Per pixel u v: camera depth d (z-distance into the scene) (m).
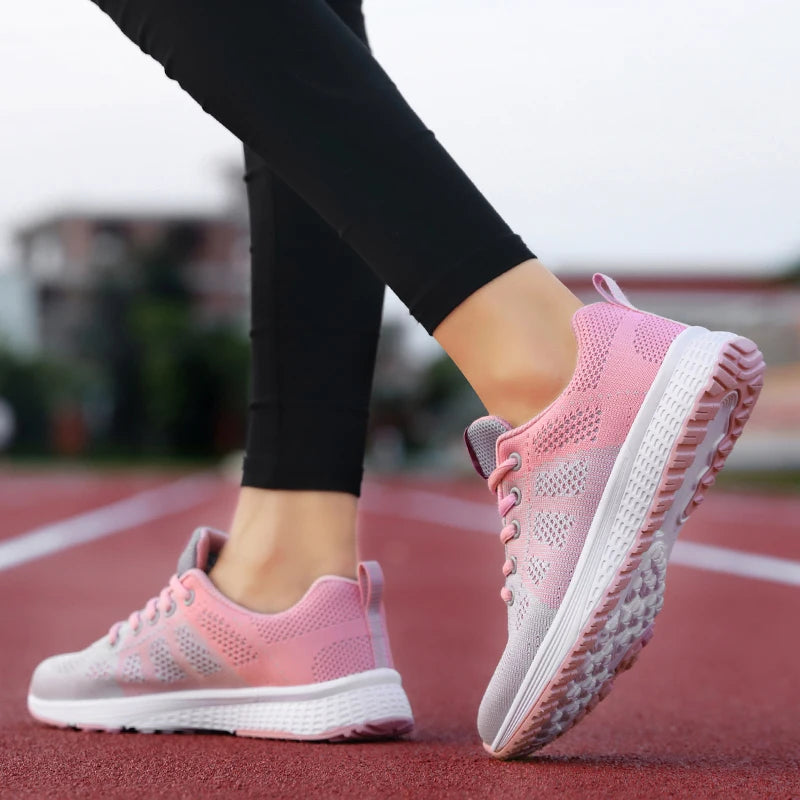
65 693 1.25
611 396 0.89
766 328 14.53
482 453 0.98
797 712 1.35
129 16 0.88
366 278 1.19
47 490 11.81
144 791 0.87
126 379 27.50
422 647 2.07
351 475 1.19
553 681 0.91
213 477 16.78
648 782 0.89
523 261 0.91
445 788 0.87
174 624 1.19
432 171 0.87
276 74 0.85
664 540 0.92
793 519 7.12
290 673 1.14
